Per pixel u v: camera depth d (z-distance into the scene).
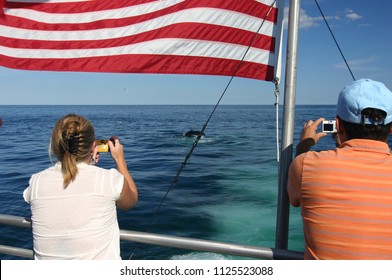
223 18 2.97
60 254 1.89
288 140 2.23
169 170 18.45
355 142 1.72
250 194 12.80
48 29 3.20
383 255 1.59
